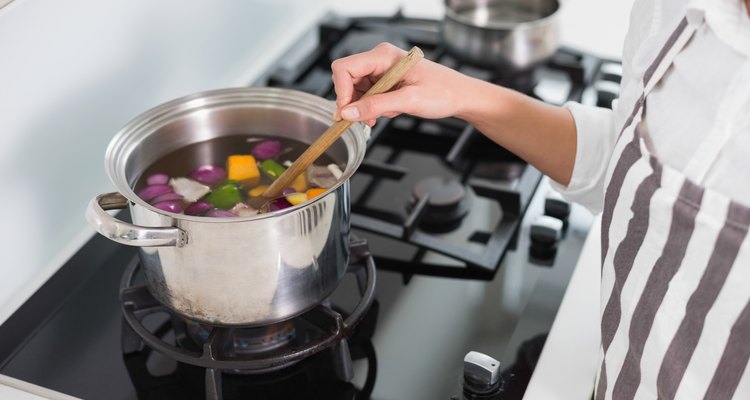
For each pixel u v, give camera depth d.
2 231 0.94
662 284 0.71
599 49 1.42
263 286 0.78
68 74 1.00
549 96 1.28
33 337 0.92
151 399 0.84
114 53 1.06
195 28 1.21
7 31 0.90
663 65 0.73
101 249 1.04
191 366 0.88
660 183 0.69
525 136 0.93
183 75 1.20
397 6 1.53
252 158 0.94
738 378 0.68
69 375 0.87
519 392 0.83
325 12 1.51
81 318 0.94
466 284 0.97
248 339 0.88
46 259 1.02
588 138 0.92
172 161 0.94
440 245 1.00
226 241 0.74
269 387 0.85
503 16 1.40
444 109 0.89
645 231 0.71
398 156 1.19
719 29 0.67
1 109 0.91
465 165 1.16
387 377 0.86
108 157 0.81
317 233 0.78
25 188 0.96
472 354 0.83
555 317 0.92
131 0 1.07
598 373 0.82
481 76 1.29
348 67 0.85
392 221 1.06
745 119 0.66
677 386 0.71
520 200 1.04
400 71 0.81
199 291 0.78
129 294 0.89
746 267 0.65
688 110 0.70
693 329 0.69
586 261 0.97
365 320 0.92
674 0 0.78
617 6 1.53
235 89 0.93
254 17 1.34
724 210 0.65
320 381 0.85
